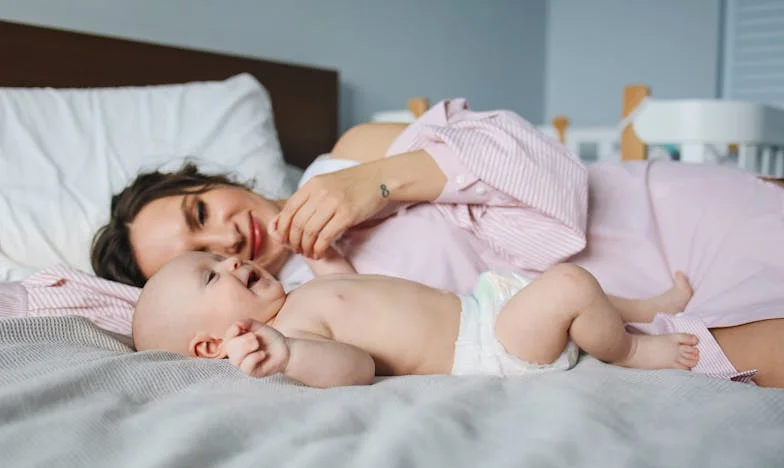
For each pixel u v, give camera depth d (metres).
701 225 1.17
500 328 0.87
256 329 0.76
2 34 1.58
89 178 1.41
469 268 1.14
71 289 1.06
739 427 0.60
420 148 1.18
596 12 3.52
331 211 1.05
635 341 0.91
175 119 1.61
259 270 0.98
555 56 3.66
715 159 1.84
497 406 0.69
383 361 0.89
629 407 0.67
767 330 0.91
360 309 0.91
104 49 1.75
